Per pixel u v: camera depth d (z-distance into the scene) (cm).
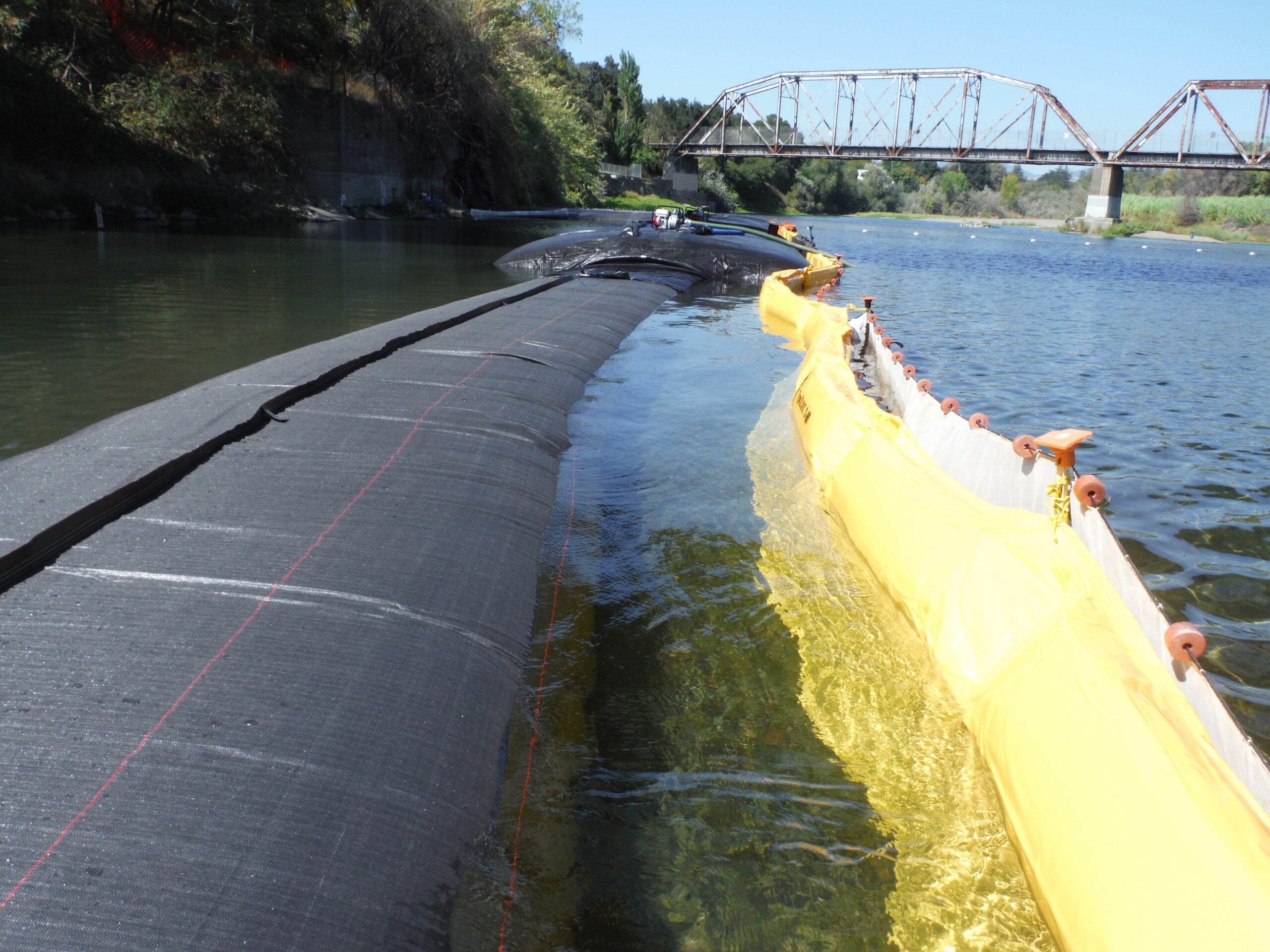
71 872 227
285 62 3541
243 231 2695
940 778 338
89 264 1661
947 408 619
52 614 336
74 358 883
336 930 229
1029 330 1536
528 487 571
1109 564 371
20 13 2523
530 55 5662
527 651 399
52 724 276
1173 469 721
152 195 2828
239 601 359
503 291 1412
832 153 8925
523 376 837
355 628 354
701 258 2111
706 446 746
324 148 3641
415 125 4144
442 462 556
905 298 2031
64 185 2588
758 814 317
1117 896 246
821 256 2659
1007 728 334
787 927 271
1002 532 434
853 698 387
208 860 238
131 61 2928
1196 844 239
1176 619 469
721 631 440
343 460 532
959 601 412
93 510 410
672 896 280
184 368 862
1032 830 293
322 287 1545
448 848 272
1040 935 270
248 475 494
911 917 276
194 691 300
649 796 324
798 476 677
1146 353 1316
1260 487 680
